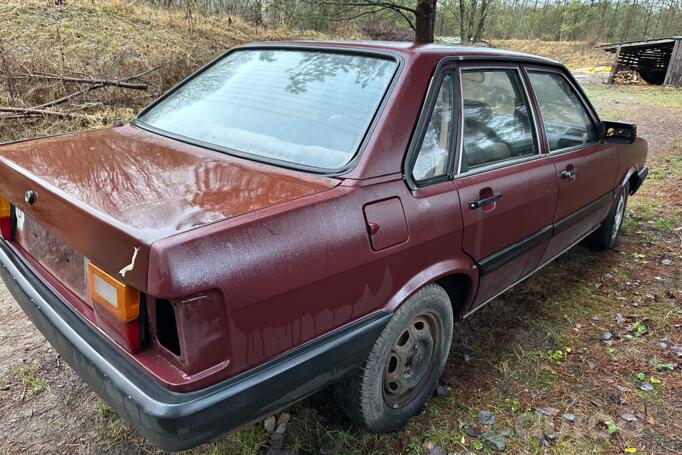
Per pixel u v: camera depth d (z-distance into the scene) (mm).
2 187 2104
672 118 11391
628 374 2828
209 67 2883
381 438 2305
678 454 2307
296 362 1690
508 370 2797
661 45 19516
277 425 2326
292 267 1632
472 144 2438
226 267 1480
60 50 9406
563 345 3066
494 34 41188
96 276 1607
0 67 7672
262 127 2246
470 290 2516
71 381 2557
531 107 2895
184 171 1934
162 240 1403
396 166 2012
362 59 2348
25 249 2203
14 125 6625
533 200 2752
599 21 45188
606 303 3568
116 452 2174
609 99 14875
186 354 1460
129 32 12023
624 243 4594
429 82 2211
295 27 14992
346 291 1826
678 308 3520
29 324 3012
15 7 11398
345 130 2066
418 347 2328
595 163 3449
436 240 2150
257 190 1771
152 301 1525
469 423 2418
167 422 1424
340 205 1785
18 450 2152
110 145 2279
